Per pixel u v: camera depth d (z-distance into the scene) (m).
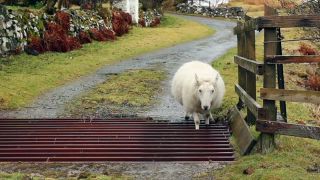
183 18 52.31
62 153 8.70
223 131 10.08
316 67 19.94
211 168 7.78
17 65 18.23
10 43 19.48
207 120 10.56
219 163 8.05
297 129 7.46
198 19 51.94
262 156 7.60
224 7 57.91
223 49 27.48
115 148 8.95
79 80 17.23
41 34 21.97
